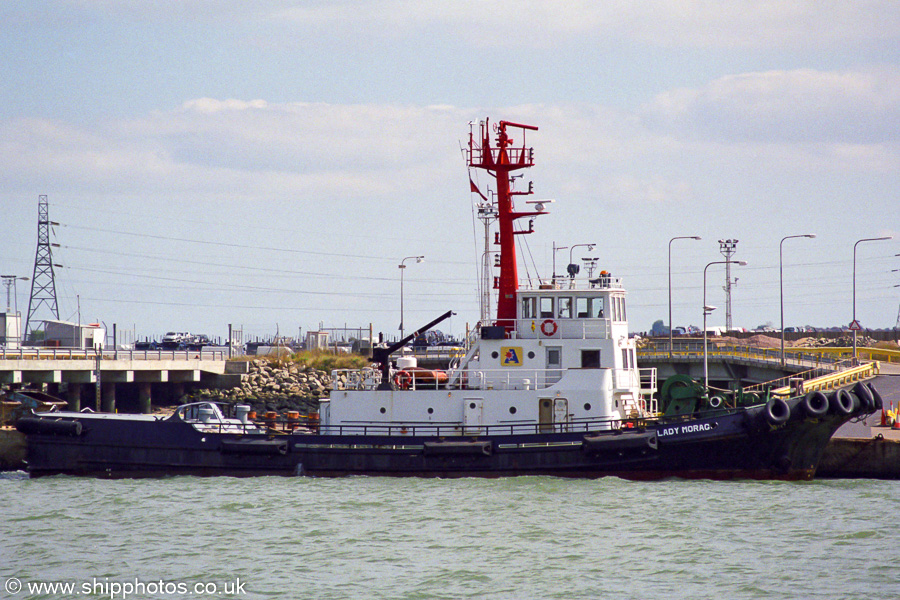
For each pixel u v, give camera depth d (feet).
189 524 143.02
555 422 169.37
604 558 124.36
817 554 125.59
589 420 168.76
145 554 128.36
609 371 171.01
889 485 168.76
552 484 164.76
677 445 165.37
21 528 142.31
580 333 174.50
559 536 134.41
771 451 167.12
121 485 171.53
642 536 134.10
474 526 139.74
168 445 177.27
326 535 136.15
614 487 162.91
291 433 176.35
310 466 173.58
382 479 170.50
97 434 179.32
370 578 117.29
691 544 130.00
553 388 170.71
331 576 118.11
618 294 178.09
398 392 174.70
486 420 171.63
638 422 171.83
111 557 127.13
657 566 121.08
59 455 180.04
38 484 173.58
